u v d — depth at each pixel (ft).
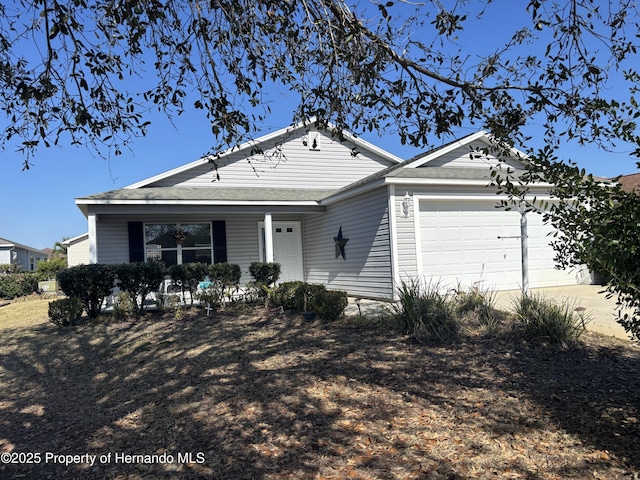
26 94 12.35
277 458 11.34
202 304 34.04
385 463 10.84
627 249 9.51
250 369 18.57
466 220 37.40
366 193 37.91
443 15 13.30
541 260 40.16
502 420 12.95
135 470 11.23
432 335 21.67
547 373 16.52
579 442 11.50
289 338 23.49
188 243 45.93
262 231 49.21
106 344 24.97
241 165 49.44
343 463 10.93
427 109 14.52
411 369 17.58
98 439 13.17
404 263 34.50
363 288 38.55
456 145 40.73
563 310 22.17
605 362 17.29
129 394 16.79
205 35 13.84
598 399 14.02
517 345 19.74
